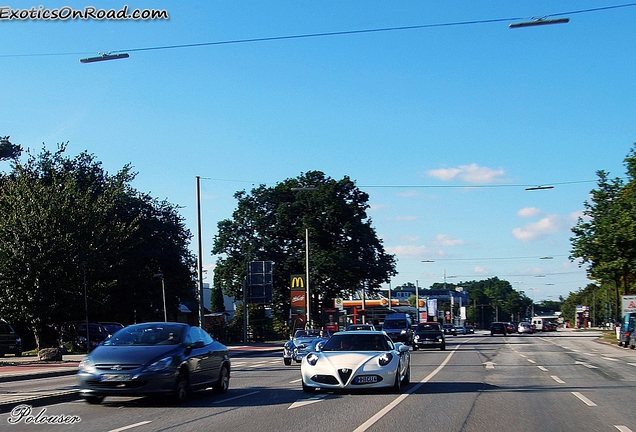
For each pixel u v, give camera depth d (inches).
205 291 3799.2
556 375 793.6
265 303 1724.9
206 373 578.2
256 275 1724.9
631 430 405.7
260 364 1116.5
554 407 505.7
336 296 2377.0
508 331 3774.6
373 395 581.9
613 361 1062.4
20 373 867.4
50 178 1798.7
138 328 576.4
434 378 753.0
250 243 2362.2
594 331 4124.0
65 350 1396.4
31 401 533.6
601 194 1833.2
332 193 2364.7
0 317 1187.3
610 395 584.4
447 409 492.1
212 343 613.9
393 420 440.1
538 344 1830.7
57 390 615.2
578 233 1871.3
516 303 7805.1
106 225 1378.0
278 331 2436.0
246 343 1904.5
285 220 2354.8
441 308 6028.5
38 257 1151.0
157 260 2025.1
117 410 502.6
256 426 418.0
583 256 1855.3
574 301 6254.9
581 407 506.0
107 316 1930.4
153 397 576.4
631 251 1676.9
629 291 2301.9
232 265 2347.4
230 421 439.5
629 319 1551.4
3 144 1972.2
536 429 407.8
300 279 1984.5
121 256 1732.3
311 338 1106.7
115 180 1957.4
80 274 1258.6
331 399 555.5
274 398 571.5
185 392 537.3
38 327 1211.2
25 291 1151.0
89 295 1300.4
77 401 566.6
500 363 1015.0
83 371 507.2
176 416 466.0
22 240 1154.0
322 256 2233.0
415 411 481.7
